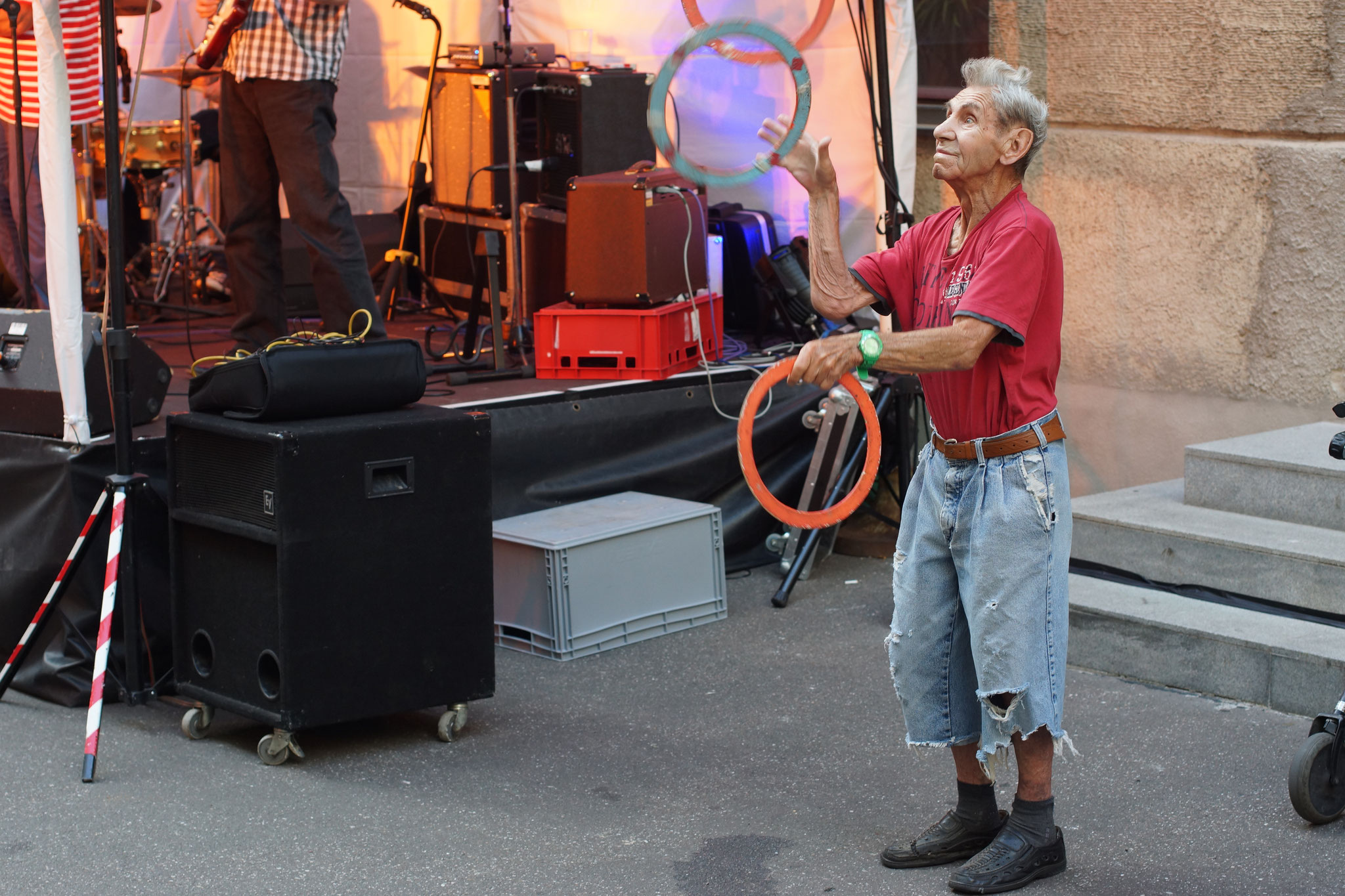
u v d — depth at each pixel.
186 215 7.33
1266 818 3.21
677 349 5.27
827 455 5.16
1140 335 5.20
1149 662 4.06
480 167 6.26
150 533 4.00
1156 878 2.95
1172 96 4.99
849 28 5.50
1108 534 4.40
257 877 3.03
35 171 5.88
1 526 4.15
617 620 4.55
